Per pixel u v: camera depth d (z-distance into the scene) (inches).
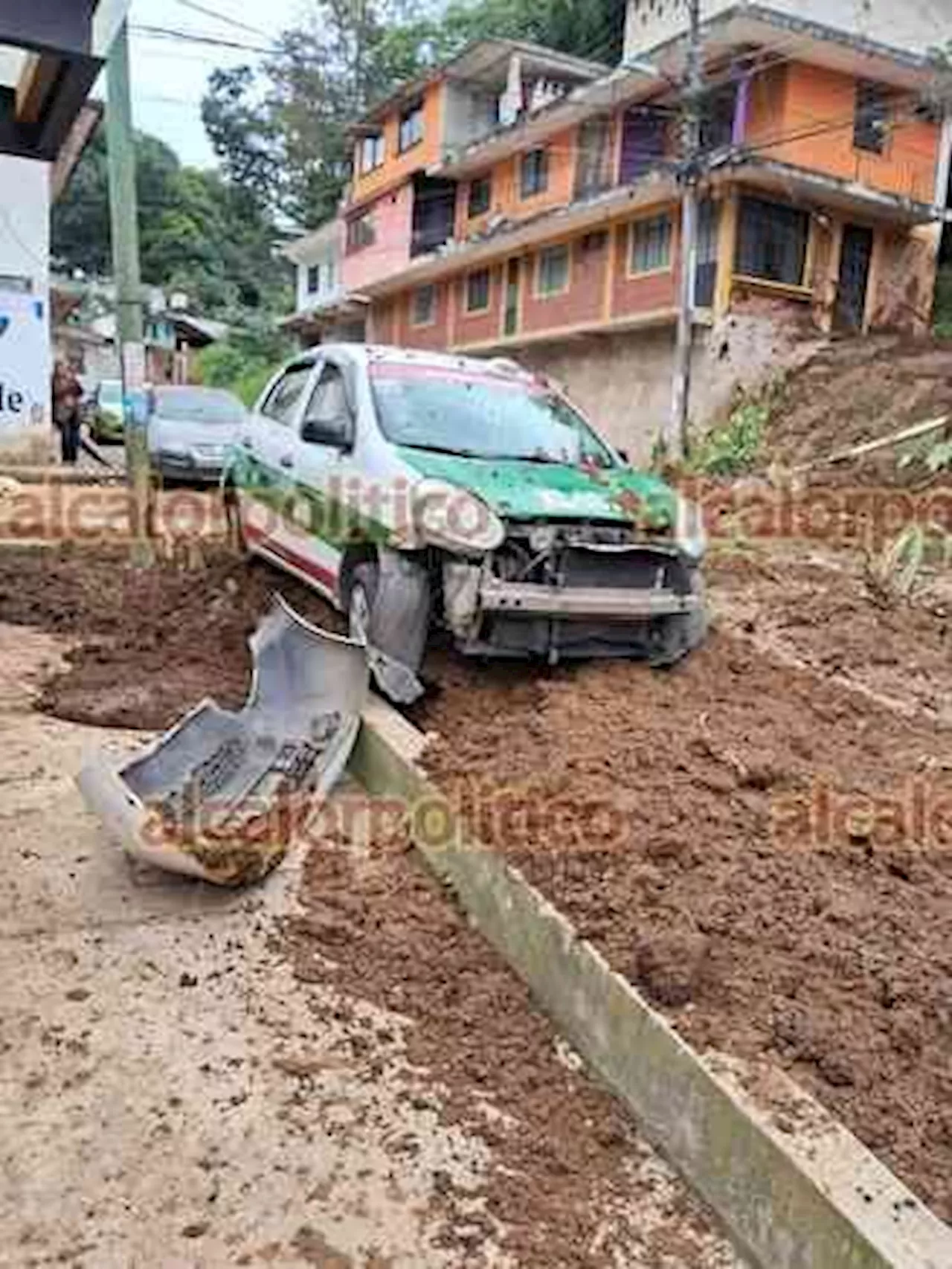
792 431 768.3
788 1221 92.7
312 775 183.3
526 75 1220.5
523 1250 96.3
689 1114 106.0
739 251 884.6
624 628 229.6
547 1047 125.1
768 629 315.3
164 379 1648.6
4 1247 92.8
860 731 215.9
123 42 341.7
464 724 207.3
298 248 1691.7
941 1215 92.4
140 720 217.3
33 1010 124.8
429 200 1312.7
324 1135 108.6
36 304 487.2
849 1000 121.4
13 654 259.0
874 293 965.8
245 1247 94.7
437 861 162.2
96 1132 106.7
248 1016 126.6
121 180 346.0
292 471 273.6
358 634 237.0
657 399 967.6
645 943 125.1
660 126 999.0
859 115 906.1
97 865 159.0
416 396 253.0
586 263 1022.4
